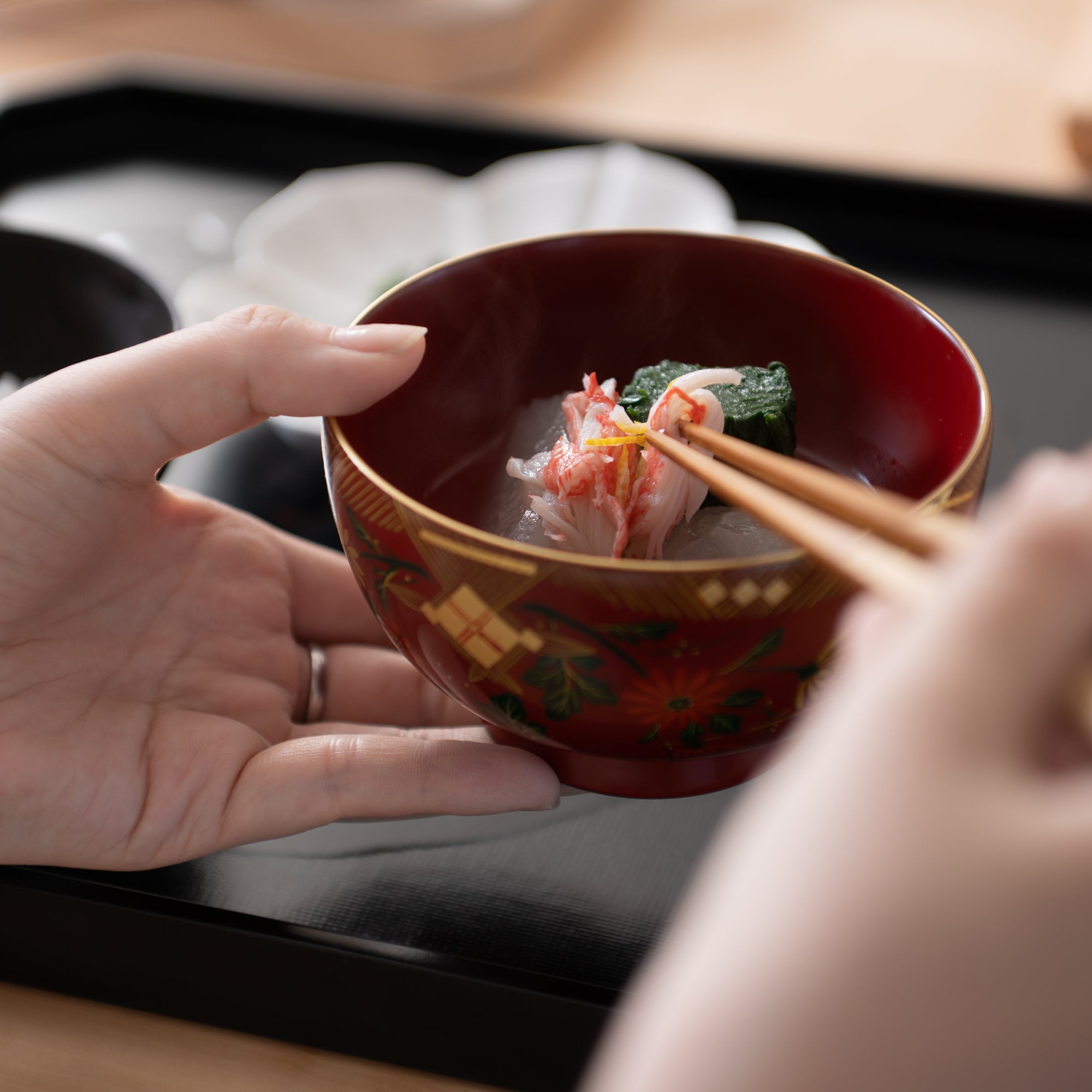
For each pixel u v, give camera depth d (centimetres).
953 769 25
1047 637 25
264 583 48
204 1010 43
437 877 43
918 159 74
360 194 61
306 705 48
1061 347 57
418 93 83
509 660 39
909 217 62
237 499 53
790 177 63
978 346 57
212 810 43
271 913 42
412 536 39
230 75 72
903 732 26
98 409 43
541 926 42
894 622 33
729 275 45
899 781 25
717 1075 26
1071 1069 27
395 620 41
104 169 69
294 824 43
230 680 46
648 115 80
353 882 43
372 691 48
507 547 38
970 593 26
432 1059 43
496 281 45
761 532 43
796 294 44
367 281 60
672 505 43
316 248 60
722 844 44
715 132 78
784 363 45
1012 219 61
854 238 61
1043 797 25
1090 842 24
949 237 61
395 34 83
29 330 53
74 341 53
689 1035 27
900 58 85
